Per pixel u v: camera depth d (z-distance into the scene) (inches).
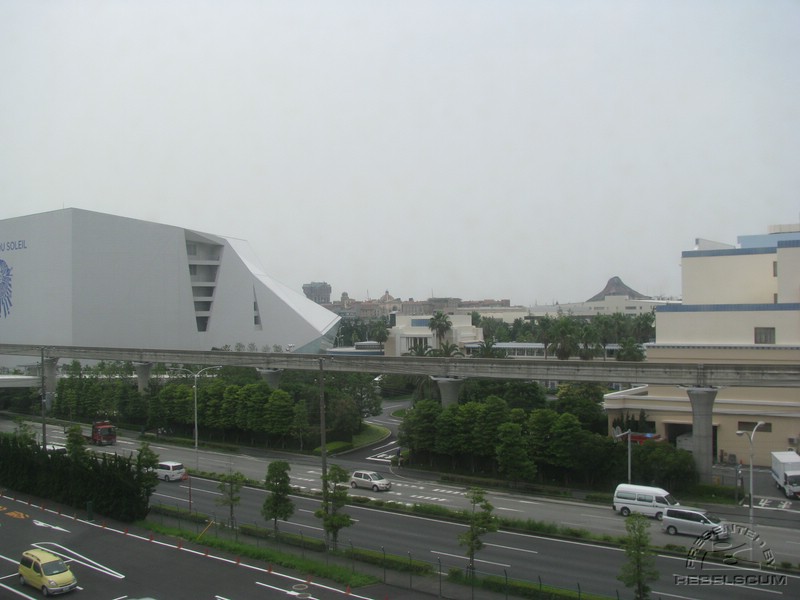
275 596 1202.6
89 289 4606.3
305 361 2962.6
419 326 5910.4
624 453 2025.1
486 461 2255.2
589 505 1855.3
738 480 1920.5
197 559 1419.8
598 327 5639.8
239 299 5502.0
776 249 2637.8
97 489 1786.4
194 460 2593.5
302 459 2628.0
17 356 4874.5
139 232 4896.7
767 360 2368.4
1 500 1945.1
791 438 2269.9
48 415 3720.5
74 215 4549.7
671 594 1166.3
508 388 2908.5
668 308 2576.3
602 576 1270.9
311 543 1464.1
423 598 1182.3
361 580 1256.8
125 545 1518.2
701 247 3284.9
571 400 2733.8
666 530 1560.0
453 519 1710.1
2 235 5103.3
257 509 1840.6
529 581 1242.0
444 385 2539.4
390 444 2997.0
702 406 2046.0
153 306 4950.8
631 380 2165.4
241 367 3627.0
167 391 3110.2
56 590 1212.5
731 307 2475.4
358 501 1889.8
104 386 3555.6
